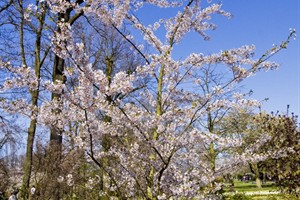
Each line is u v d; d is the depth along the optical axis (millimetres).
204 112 5324
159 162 5223
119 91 4598
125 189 5820
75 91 4484
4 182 11961
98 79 4422
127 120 4914
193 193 5172
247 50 5555
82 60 4301
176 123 5410
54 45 4340
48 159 10297
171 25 6211
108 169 5570
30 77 4355
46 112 4797
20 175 13258
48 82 4445
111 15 5699
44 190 10172
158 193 5137
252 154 6145
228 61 5512
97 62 16344
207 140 5164
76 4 5383
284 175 12742
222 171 5820
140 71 5367
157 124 5184
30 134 11320
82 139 5094
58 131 5199
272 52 5070
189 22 6211
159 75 5652
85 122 4672
